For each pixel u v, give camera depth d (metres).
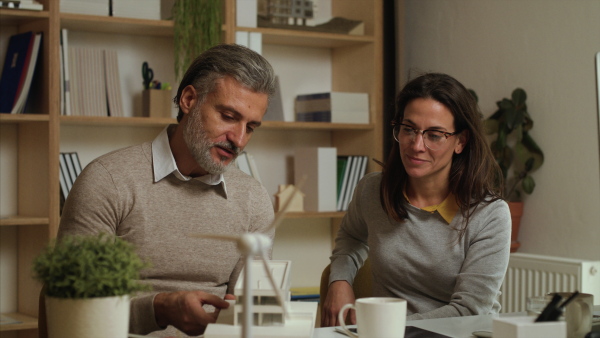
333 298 1.85
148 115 2.97
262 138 3.42
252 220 1.84
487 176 1.82
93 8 2.85
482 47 3.19
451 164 1.83
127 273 1.02
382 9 3.38
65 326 0.99
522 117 2.87
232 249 1.78
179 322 1.37
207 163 1.66
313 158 3.26
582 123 2.68
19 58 2.80
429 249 1.82
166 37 3.21
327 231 3.57
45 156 2.76
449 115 1.74
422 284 1.84
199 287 1.75
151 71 3.06
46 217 2.75
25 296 2.93
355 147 3.47
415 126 1.75
